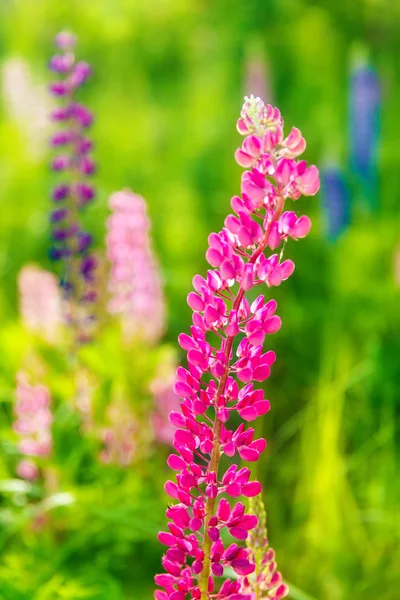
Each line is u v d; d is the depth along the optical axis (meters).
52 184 10.02
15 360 5.84
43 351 5.70
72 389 5.46
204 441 2.20
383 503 5.18
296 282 8.02
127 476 5.24
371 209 9.24
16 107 11.62
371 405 6.23
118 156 12.59
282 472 5.63
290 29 14.07
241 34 14.22
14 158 11.46
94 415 5.36
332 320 7.39
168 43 16.72
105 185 11.11
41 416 5.20
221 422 2.21
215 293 2.16
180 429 2.22
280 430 6.11
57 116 5.91
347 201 8.39
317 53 14.07
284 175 1.97
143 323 5.74
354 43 13.66
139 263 5.80
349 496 5.10
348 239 8.40
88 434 5.28
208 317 2.14
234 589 2.29
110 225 5.84
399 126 11.80
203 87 14.88
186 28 16.50
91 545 4.78
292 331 7.20
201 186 10.77
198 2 15.90
